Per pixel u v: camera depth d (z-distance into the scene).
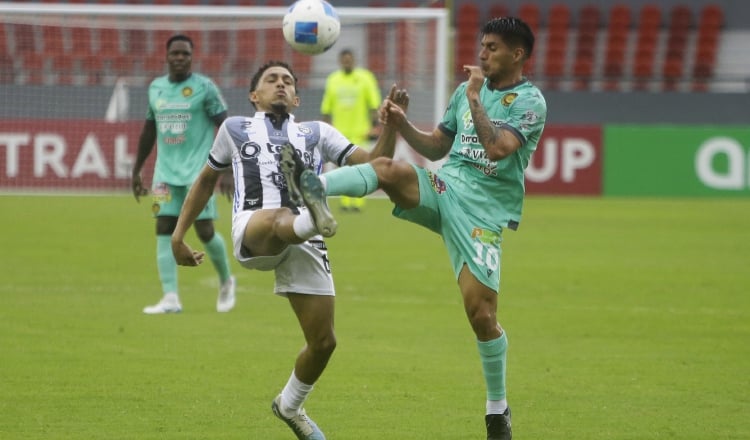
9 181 82.75
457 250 21.98
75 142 83.12
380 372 29.06
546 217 74.94
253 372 28.66
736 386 27.83
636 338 34.44
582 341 33.88
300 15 24.78
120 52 89.31
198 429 22.98
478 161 22.23
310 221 19.14
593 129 92.19
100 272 47.12
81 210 73.19
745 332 35.62
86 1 100.12
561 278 47.47
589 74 110.00
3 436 22.12
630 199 90.44
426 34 86.75
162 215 37.41
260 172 21.33
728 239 63.22
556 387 27.61
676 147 92.25
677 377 28.88
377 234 64.38
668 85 110.50
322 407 25.25
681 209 82.06
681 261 53.62
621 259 54.16
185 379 27.72
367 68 91.25
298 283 20.86
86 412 24.27
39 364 29.20
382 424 23.72
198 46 91.62
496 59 22.39
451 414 24.67
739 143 92.25
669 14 114.12
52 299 40.12
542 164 92.12
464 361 30.59
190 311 38.31
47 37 90.00
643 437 22.80
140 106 85.81
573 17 112.94
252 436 22.50
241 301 40.75
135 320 36.19
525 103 22.02
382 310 39.19
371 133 79.56
